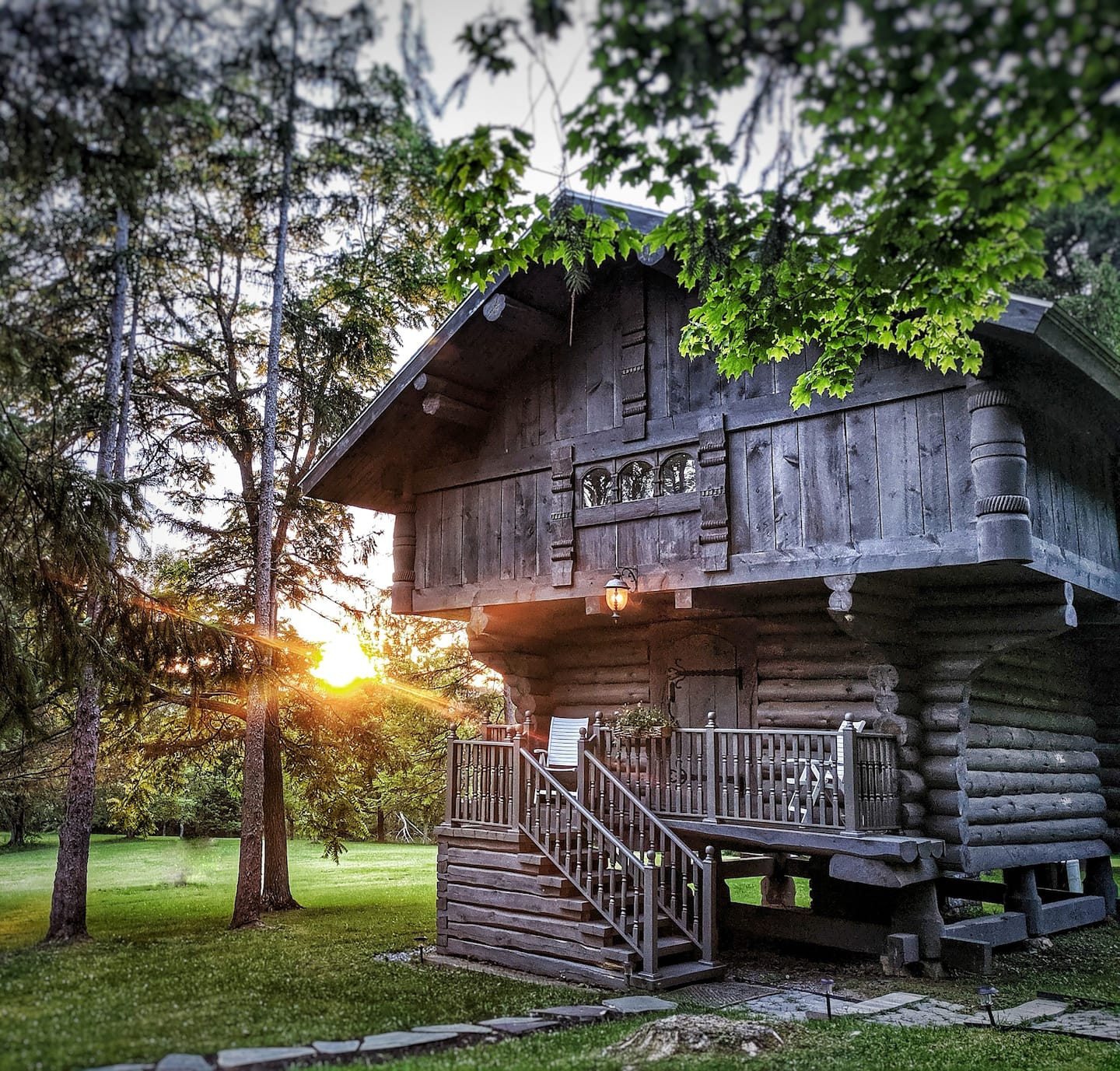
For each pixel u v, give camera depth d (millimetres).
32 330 8609
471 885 11727
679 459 12406
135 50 6090
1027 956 11977
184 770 19172
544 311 13547
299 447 17906
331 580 18016
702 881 10688
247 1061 6668
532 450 13836
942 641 11875
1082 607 13430
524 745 11734
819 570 10969
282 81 6402
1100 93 5230
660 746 12320
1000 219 6676
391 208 14352
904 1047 7797
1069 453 12117
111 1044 6883
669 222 7988
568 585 13062
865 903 13281
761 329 9070
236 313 17250
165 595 12484
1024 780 13203
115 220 8203
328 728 17062
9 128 6230
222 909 15906
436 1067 6684
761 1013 9039
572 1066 6832
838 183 6523
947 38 5043
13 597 10180
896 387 10766
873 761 10875
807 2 5098
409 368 13750
